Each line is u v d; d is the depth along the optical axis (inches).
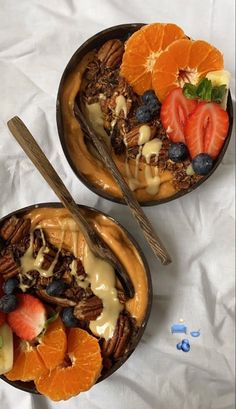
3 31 17.2
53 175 14.8
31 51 17.2
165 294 17.2
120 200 15.9
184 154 16.0
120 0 17.3
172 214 17.3
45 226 15.8
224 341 17.2
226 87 15.6
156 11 17.4
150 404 16.9
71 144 16.0
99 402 16.8
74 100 16.1
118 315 15.6
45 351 15.3
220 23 17.4
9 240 15.7
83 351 15.4
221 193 17.4
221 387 17.2
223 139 15.8
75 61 16.1
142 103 16.4
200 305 17.1
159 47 15.8
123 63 16.0
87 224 15.4
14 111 17.1
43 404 16.8
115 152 16.4
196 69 15.9
